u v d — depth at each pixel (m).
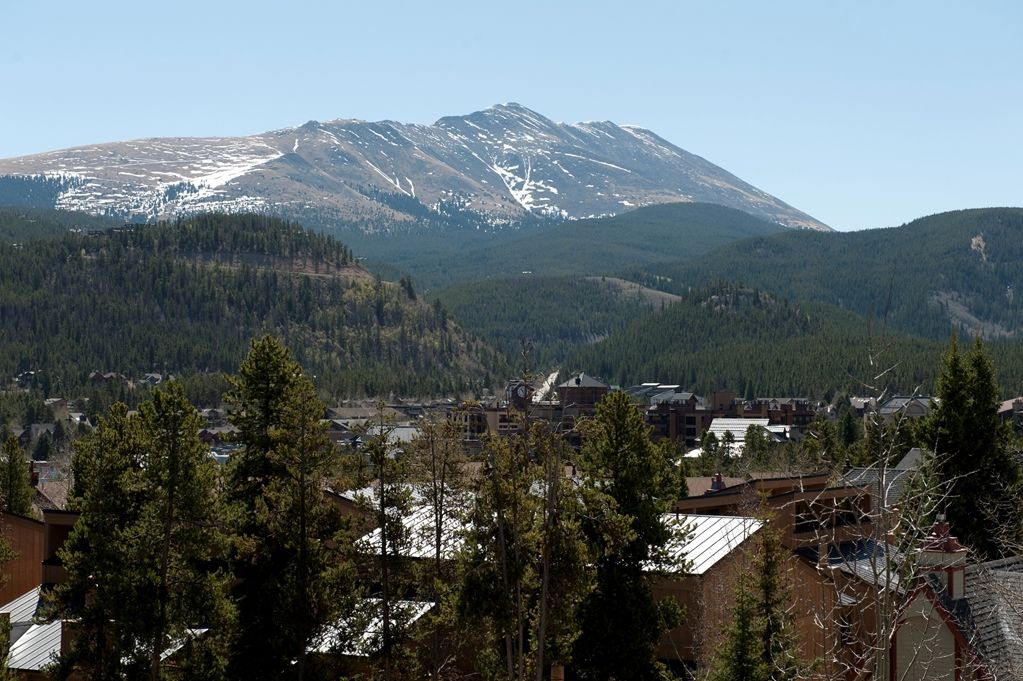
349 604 48.09
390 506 48.69
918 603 39.62
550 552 43.94
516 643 48.62
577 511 46.22
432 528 49.53
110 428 52.03
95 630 51.22
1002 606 40.31
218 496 52.25
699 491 100.69
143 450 50.28
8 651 52.78
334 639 49.94
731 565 51.03
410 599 54.66
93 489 50.38
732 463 148.25
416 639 49.06
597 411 48.59
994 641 39.41
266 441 51.09
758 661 41.28
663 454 49.53
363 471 49.00
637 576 47.50
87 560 49.75
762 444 165.12
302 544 48.47
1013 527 50.19
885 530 29.28
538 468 45.72
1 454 107.81
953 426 64.44
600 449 47.94
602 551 46.72
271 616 49.78
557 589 44.56
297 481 49.16
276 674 49.56
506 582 44.00
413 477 49.12
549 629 45.16
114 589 48.19
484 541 45.19
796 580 50.44
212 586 48.38
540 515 45.34
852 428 163.50
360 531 50.84
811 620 49.69
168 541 48.84
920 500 32.22
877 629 28.31
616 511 47.09
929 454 38.03
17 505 102.31
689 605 51.00
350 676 50.31
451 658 51.03
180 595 48.69
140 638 49.06
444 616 46.75
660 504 47.97
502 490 44.28
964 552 41.09
